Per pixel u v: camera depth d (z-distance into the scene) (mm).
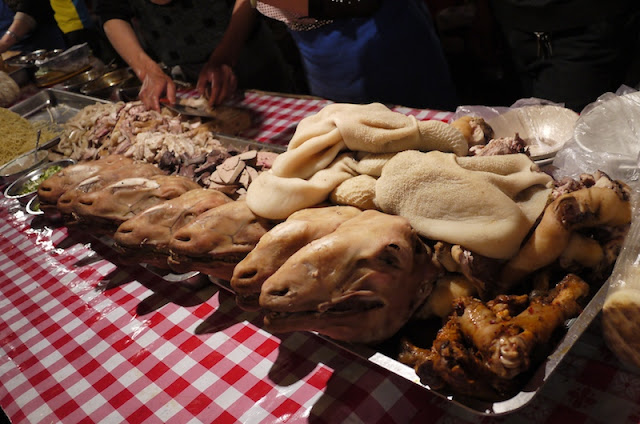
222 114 2779
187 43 3531
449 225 1177
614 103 1646
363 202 1288
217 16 3398
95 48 5102
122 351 1626
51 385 1574
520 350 951
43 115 3498
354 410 1249
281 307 1113
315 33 2861
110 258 2094
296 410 1294
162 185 1718
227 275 1455
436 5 4664
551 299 1137
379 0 2654
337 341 1217
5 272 2219
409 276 1157
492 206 1154
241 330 1579
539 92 2846
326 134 1369
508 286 1224
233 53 3229
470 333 1040
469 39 4148
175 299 1781
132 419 1386
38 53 4480
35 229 2457
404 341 1164
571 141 1646
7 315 1950
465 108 2146
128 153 2244
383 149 1334
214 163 1943
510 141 1421
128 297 1855
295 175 1380
